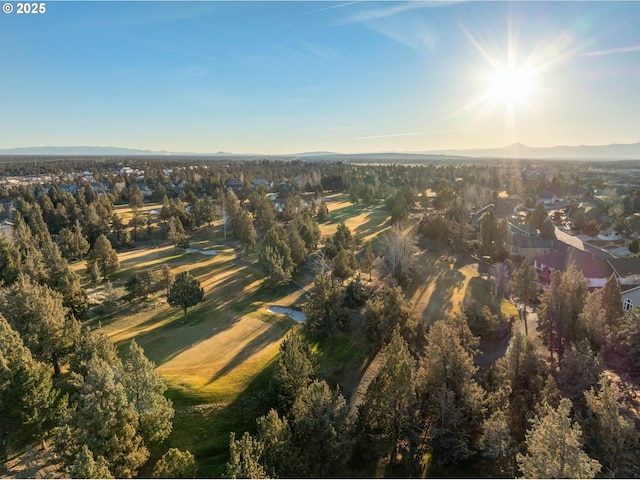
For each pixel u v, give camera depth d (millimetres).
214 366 42594
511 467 29078
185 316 56250
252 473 23391
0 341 31344
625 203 135875
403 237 73750
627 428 29141
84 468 21500
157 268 80625
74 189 184000
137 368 29844
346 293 61000
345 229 84312
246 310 59500
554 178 184250
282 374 35594
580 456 23109
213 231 118625
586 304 46562
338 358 46875
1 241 68000
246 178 196625
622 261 73562
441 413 32781
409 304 50625
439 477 32000
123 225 117500
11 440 30156
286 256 73562
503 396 34812
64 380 39219
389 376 32750
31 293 41219
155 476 24266
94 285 71750
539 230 111375
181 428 33750
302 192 180500
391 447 33531
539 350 49312
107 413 26234
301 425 30094
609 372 42062
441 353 35531
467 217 108125
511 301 64938
